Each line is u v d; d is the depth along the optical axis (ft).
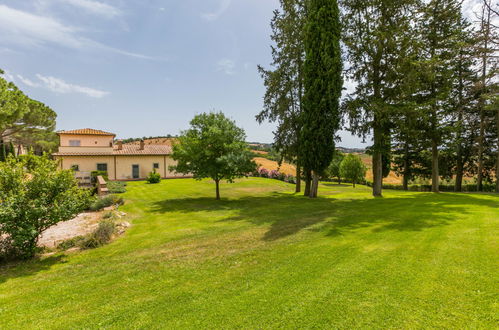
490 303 11.02
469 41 55.47
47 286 15.69
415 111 47.44
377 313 10.76
